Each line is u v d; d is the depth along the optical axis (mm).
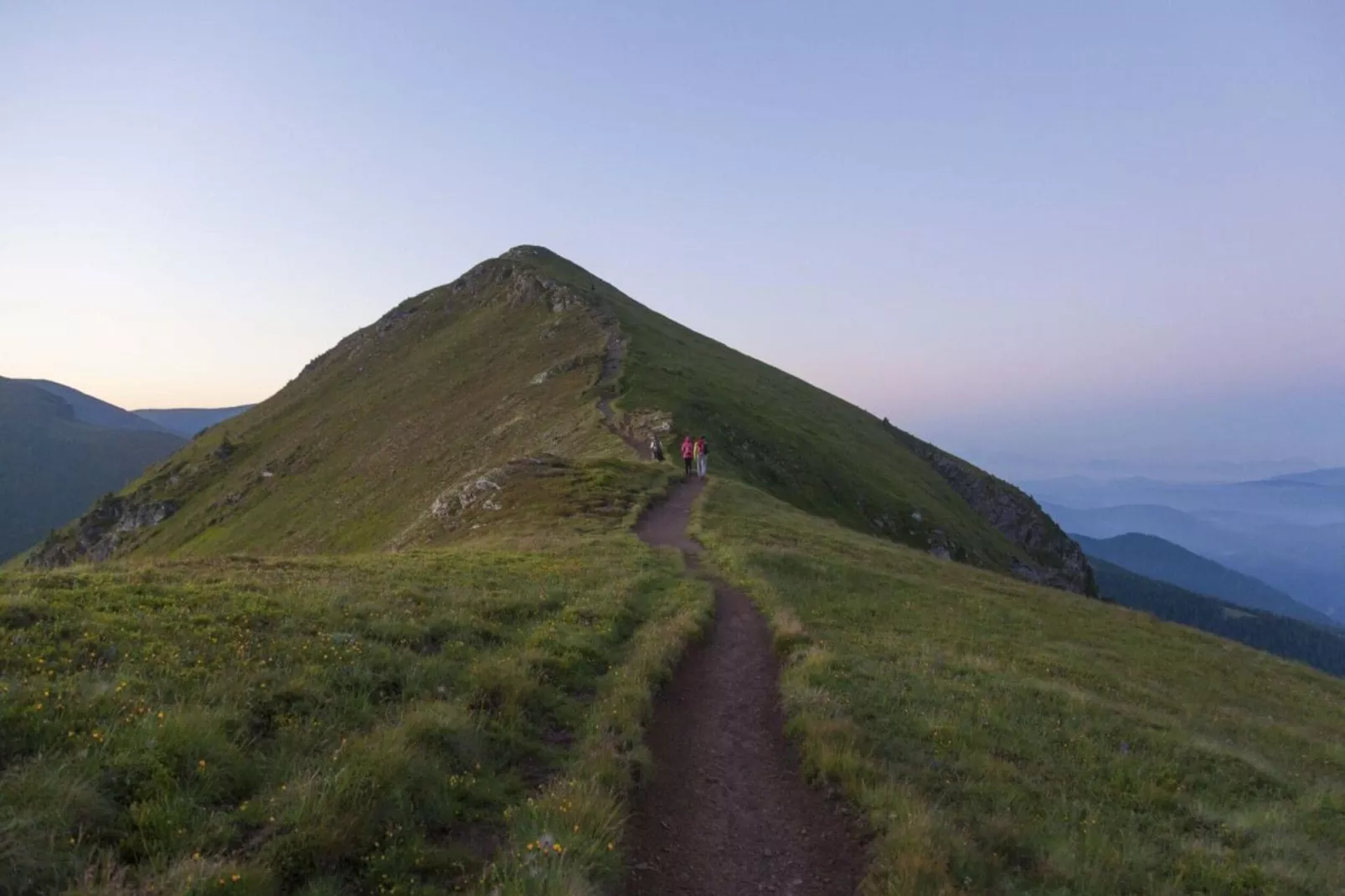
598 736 10414
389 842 7004
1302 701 27156
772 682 15547
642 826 9078
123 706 8125
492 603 16484
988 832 9531
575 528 34031
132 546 102750
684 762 11234
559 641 14336
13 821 5754
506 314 123562
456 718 9570
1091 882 8633
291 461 102688
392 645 12352
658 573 24234
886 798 9852
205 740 7562
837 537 39188
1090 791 12266
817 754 11242
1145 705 20188
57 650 9750
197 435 144625
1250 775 14617
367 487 82250
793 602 23547
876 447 104188
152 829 6367
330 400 122062
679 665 15711
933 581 33469
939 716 14133
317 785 7297
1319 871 10023
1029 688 17594
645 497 40469
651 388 74938
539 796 8586
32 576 14289
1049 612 32406
